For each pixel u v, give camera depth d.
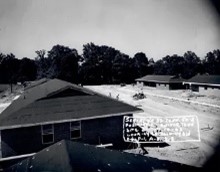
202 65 96.31
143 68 99.19
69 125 15.12
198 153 14.05
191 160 12.92
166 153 14.29
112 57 105.31
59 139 14.99
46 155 6.12
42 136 14.66
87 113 15.02
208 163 12.15
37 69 98.75
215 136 17.58
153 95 47.00
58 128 14.93
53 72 80.31
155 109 30.39
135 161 6.19
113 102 16.59
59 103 15.71
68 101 16.06
